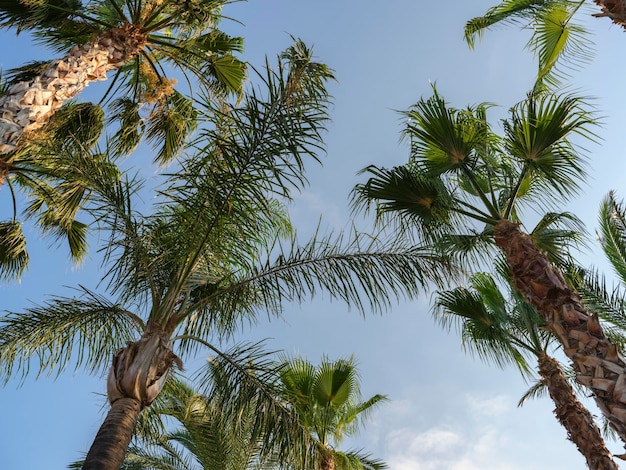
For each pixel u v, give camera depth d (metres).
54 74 7.14
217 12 9.75
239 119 6.04
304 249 6.90
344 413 12.52
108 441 4.86
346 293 6.77
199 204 6.37
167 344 5.88
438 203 7.30
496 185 8.02
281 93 5.90
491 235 7.27
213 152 6.37
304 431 6.31
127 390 5.30
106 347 6.92
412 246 6.96
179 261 6.49
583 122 6.74
